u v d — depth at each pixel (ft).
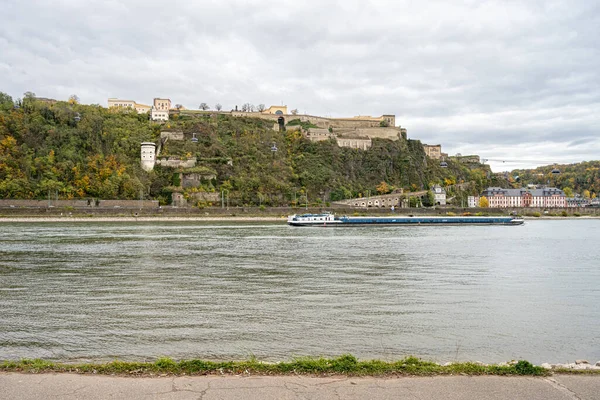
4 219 520.01
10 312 118.62
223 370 57.82
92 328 103.14
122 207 605.31
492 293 147.84
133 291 146.72
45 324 106.63
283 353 85.40
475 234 411.95
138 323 107.65
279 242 318.24
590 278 178.50
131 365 58.85
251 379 54.75
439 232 437.17
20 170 638.53
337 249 275.59
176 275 178.70
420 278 174.91
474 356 84.99
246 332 100.01
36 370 58.03
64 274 178.70
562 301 136.87
